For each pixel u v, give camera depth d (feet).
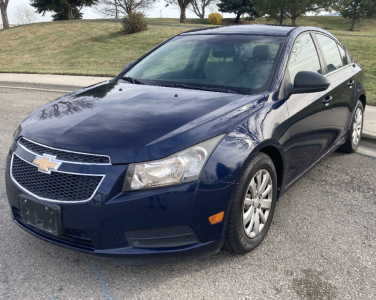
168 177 7.21
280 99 9.80
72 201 7.29
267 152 9.37
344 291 7.70
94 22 112.57
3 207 11.16
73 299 7.45
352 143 15.92
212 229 7.67
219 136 7.84
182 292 7.66
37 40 88.89
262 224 9.16
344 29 199.62
